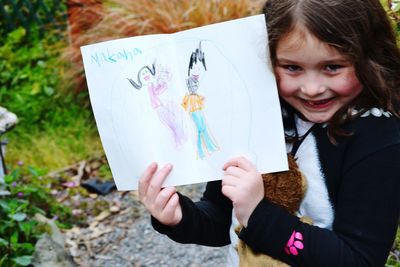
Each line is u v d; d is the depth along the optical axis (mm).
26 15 4703
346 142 1127
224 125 1181
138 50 1188
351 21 1057
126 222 2988
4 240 2346
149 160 1208
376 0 1125
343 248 1101
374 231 1087
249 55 1146
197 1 3553
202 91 1183
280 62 1114
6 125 2707
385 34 1146
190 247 2721
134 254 2734
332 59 1065
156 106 1198
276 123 1157
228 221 1409
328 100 1121
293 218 1138
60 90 4031
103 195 3256
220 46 1158
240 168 1162
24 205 2502
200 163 1201
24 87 4125
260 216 1132
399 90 1178
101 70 1202
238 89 1163
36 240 2533
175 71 1192
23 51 4355
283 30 1075
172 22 3529
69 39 4148
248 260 1195
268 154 1170
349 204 1111
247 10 3467
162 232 1297
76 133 3822
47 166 3557
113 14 3676
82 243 2832
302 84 1105
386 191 1083
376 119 1111
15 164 3539
